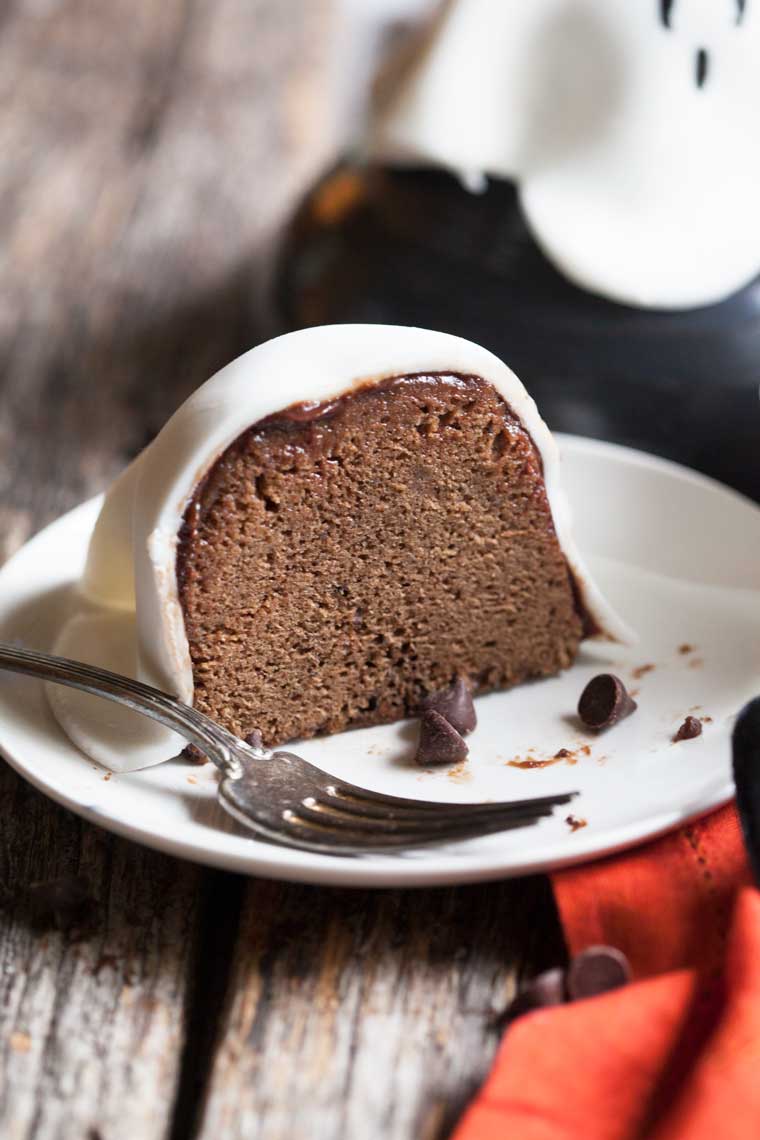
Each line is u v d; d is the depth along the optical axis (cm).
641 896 48
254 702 55
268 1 108
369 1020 47
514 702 56
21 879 51
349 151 71
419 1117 45
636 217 63
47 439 69
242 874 50
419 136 65
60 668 53
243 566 53
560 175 64
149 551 52
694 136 63
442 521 55
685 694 55
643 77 63
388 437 54
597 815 50
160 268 80
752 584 58
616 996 46
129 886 50
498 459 55
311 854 48
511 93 65
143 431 70
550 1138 44
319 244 68
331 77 98
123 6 107
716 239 63
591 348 63
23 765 51
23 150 89
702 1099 44
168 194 85
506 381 55
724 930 48
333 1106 46
